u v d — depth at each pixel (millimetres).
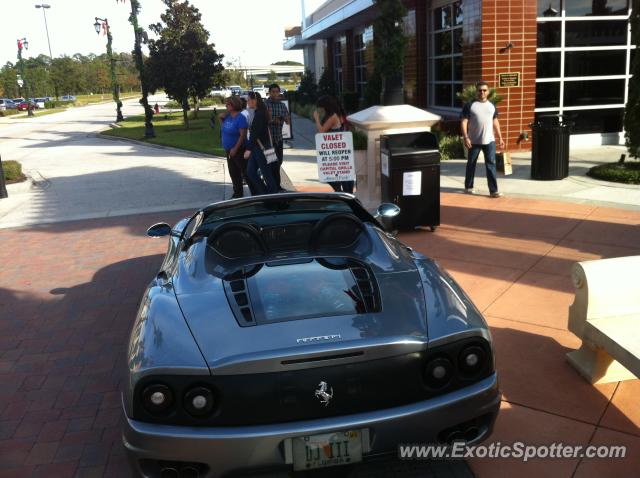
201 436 2430
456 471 3057
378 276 3158
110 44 41312
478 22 13273
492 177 8930
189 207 10070
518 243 6707
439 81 17312
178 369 2461
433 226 7320
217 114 40625
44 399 4027
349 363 2506
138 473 2578
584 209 8016
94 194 11984
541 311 4863
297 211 4242
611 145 14156
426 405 2570
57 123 45625
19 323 5422
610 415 3418
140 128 33406
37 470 3238
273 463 2488
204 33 30781
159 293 3201
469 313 2885
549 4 13516
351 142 7723
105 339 4980
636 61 9859
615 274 3639
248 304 2885
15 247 8172
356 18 22734
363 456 2551
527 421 3396
